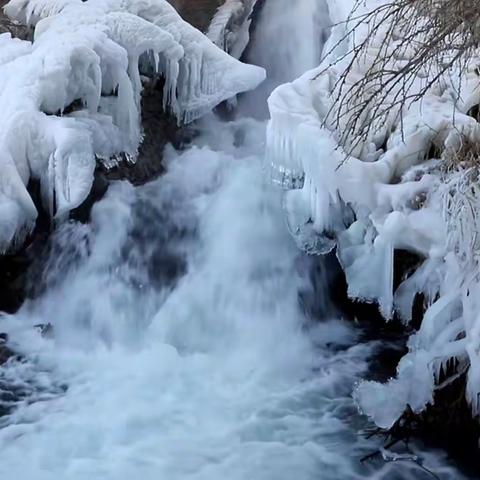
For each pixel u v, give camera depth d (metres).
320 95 7.97
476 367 5.77
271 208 8.88
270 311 8.44
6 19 11.20
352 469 6.26
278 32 12.48
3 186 8.02
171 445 6.60
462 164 6.44
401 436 6.46
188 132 10.14
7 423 6.89
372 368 7.50
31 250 8.37
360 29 9.08
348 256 7.22
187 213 9.32
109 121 8.92
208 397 7.28
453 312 6.19
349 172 6.95
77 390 7.38
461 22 5.65
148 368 7.78
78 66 8.62
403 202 6.77
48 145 8.18
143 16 9.84
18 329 8.14
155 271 8.97
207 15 12.11
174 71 9.61
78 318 8.46
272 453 6.48
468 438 6.09
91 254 8.65
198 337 8.41
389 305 6.90
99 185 8.80
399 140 7.21
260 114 11.36
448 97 7.66
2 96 8.49
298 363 7.76
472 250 5.92
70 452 6.53
